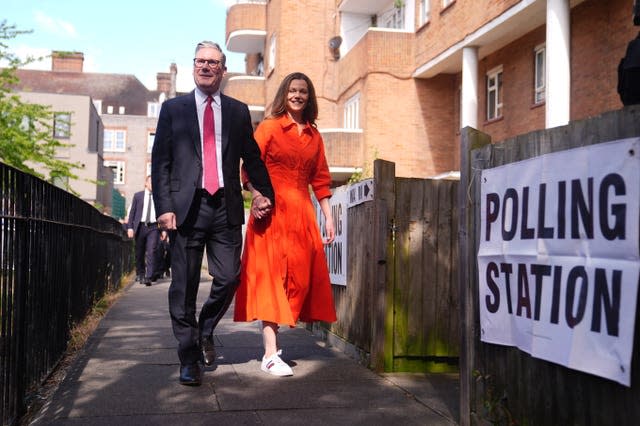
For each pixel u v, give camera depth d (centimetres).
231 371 524
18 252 400
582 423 273
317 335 734
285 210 532
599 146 262
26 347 419
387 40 2109
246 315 516
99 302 954
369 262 561
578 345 270
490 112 1872
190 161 484
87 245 799
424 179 549
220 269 496
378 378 511
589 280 265
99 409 409
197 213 482
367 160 2106
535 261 301
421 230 547
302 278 531
